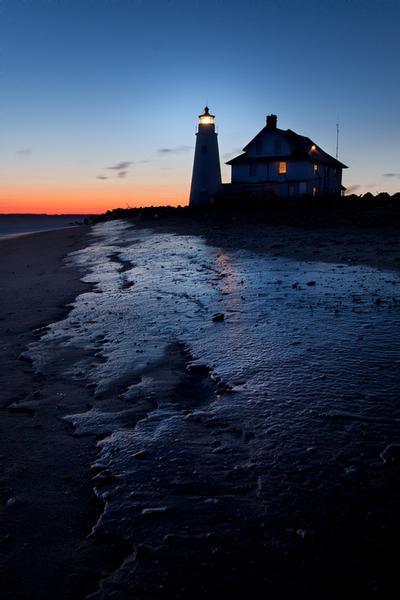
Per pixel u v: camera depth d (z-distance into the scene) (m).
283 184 43.59
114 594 2.13
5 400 4.75
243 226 27.00
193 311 8.23
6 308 9.67
